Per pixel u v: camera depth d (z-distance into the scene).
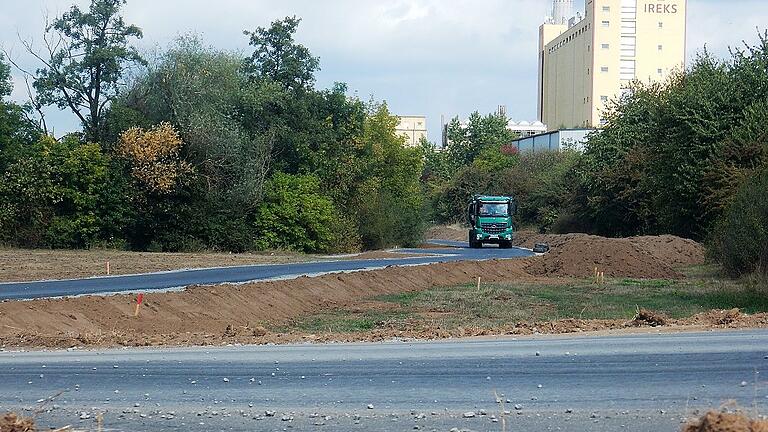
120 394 10.30
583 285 32.91
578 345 13.91
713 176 42.84
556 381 10.76
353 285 29.39
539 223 79.44
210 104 54.06
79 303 19.73
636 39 112.19
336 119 62.66
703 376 10.91
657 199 50.28
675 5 111.94
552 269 38.50
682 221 49.44
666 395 9.82
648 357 12.45
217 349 14.31
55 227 47.31
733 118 45.75
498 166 103.75
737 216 31.81
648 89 64.50
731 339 14.32
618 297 27.89
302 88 61.56
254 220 54.00
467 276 35.81
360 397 10.01
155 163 49.03
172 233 49.75
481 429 8.41
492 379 10.97
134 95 55.41
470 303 26.62
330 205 56.09
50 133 52.59
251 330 18.47
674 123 48.31
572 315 22.89
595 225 64.50
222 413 9.28
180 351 14.03
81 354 13.73
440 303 26.77
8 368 12.18
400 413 9.17
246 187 52.41
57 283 26.50
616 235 61.88
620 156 61.72
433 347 14.12
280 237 53.84
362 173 62.50
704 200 44.19
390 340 15.66
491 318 22.44
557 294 29.33
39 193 47.12
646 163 55.31
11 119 51.72
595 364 11.93
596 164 64.25
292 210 53.88
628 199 58.34
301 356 13.18
